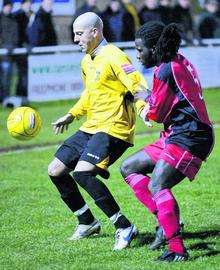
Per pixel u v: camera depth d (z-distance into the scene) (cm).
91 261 1034
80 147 1116
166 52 999
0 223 1244
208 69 2909
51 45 2572
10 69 2519
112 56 1073
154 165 1073
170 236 1012
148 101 1018
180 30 1001
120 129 1092
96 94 1095
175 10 2841
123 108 1093
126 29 2712
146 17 2764
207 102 2669
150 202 1077
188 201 1373
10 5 2519
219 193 1434
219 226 1208
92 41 1088
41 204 1373
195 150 1011
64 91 2591
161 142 1073
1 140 2039
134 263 1017
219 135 2100
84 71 1112
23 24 2520
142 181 1078
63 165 1120
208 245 1098
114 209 1085
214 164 1703
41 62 2528
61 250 1088
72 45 2598
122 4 2731
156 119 1011
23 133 1141
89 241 1131
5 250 1093
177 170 1009
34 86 2523
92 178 1080
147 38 1018
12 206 1359
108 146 1084
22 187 1512
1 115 2398
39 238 1155
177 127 1016
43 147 1959
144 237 1141
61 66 2570
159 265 1000
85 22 1084
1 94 2527
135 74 1053
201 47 2880
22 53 2511
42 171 1669
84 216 1145
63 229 1205
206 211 1302
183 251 1019
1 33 2520
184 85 998
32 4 2542
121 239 1086
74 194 1138
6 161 1781
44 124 2247
